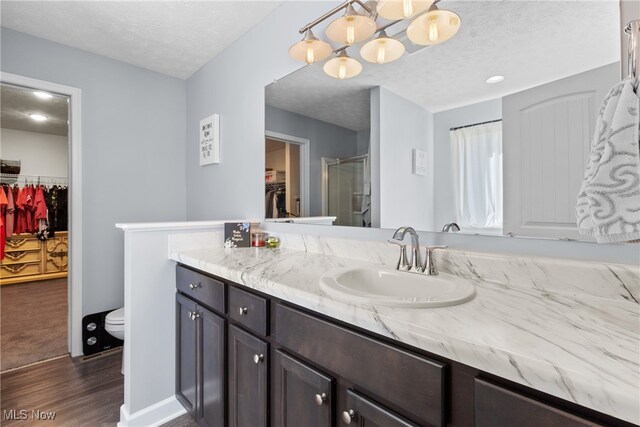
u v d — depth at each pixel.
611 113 0.71
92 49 2.30
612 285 0.80
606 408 0.43
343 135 1.51
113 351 2.31
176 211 2.79
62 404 1.67
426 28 1.19
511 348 0.53
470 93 1.10
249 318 1.12
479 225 1.08
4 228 4.22
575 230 0.88
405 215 1.28
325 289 0.89
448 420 0.61
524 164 0.98
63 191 4.87
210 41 2.20
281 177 1.84
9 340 2.46
